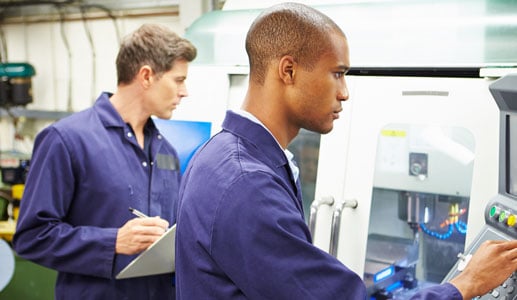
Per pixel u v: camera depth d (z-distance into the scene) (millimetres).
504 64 1493
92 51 4121
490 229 1297
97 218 1776
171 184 1940
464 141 1517
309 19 1082
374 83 1646
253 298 1025
